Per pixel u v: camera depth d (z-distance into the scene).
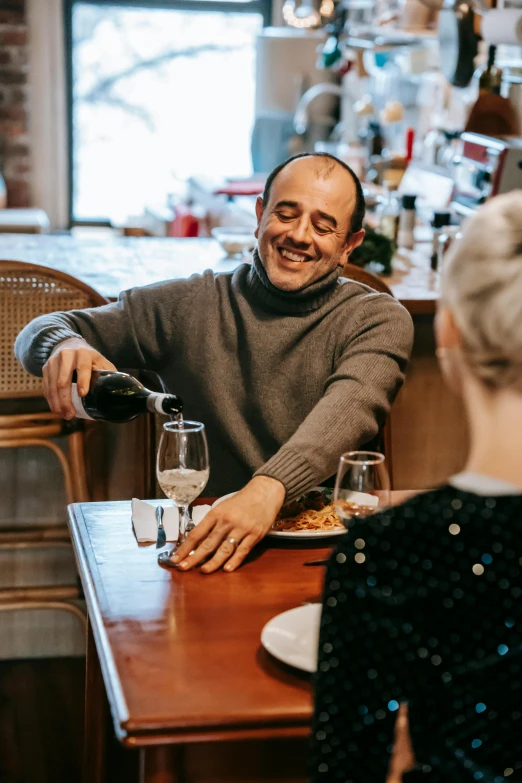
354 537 0.88
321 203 1.91
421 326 2.79
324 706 0.87
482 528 0.85
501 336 0.85
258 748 1.23
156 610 1.34
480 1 3.38
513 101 3.46
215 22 5.88
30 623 2.75
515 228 0.87
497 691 0.83
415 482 2.92
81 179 6.01
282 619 1.28
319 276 1.96
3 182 5.74
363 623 0.86
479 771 0.84
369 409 1.77
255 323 2.00
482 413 0.88
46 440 2.37
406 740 0.91
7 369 2.33
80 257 3.09
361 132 4.83
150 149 6.04
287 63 5.29
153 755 1.17
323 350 1.98
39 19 5.60
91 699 1.70
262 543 1.59
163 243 3.41
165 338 2.08
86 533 1.60
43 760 2.36
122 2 5.77
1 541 2.50
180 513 1.63
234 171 6.14
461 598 0.84
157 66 5.91
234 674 1.18
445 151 3.87
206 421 2.07
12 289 2.31
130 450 2.63
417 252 3.44
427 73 4.33
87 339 2.05
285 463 1.60
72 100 5.87
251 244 3.16
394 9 4.45
